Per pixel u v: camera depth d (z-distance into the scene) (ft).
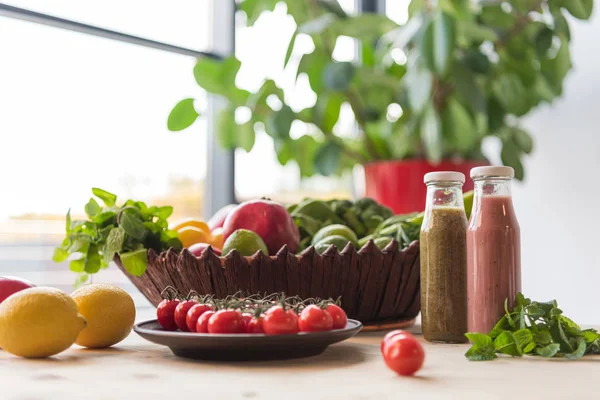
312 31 6.15
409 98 5.90
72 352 2.89
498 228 2.89
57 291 2.72
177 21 6.86
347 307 3.32
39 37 5.86
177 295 3.10
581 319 7.19
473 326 2.93
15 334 2.62
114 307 2.92
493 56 7.21
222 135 6.70
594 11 7.15
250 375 2.30
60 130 5.92
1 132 5.65
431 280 3.05
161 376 2.30
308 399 1.94
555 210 7.39
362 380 2.21
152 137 6.55
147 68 6.56
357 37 6.61
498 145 7.88
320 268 3.17
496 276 2.88
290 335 2.42
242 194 7.29
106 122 6.21
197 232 3.65
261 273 3.11
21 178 5.72
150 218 3.51
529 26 6.49
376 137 6.80
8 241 5.66
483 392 2.02
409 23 5.84
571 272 7.27
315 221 3.87
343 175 7.48
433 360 2.60
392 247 3.29
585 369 2.41
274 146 6.72
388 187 6.31
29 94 5.78
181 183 6.84
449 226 3.03
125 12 6.40
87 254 3.40
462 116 6.25
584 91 7.21
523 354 2.67
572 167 7.27
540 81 6.76
